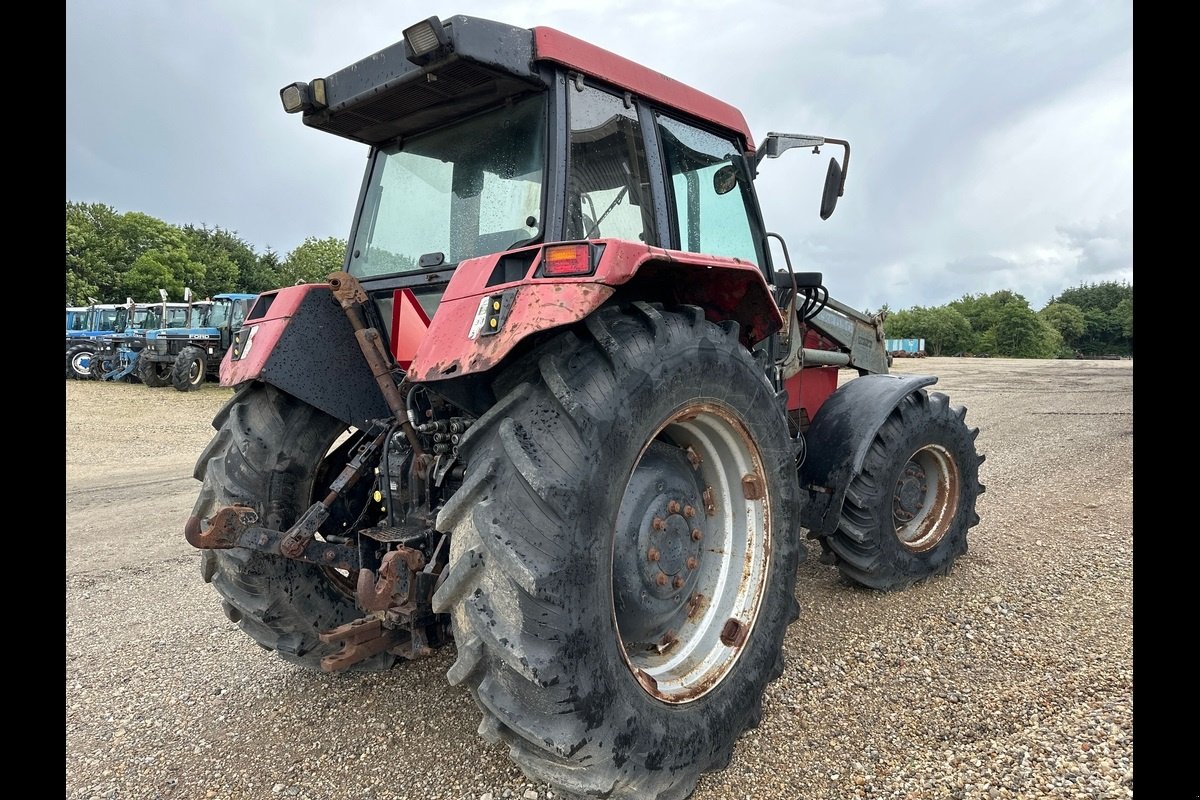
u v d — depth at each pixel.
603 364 2.01
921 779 2.22
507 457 1.86
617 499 1.96
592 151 2.56
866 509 3.58
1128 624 3.19
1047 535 4.58
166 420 14.74
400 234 2.96
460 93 2.53
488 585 1.79
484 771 2.35
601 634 1.88
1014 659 2.94
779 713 2.62
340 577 2.97
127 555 5.37
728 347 2.37
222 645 3.55
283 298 2.77
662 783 2.01
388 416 2.88
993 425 9.67
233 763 2.49
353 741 2.58
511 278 2.03
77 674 3.24
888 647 3.11
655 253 2.01
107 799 2.30
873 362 4.87
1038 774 2.20
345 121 2.83
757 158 3.57
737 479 2.55
